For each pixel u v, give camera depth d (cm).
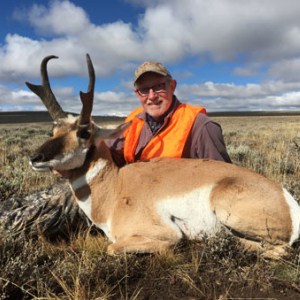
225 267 103
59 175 124
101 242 122
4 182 180
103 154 124
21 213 126
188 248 117
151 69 137
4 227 123
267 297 90
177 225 118
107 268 102
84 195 123
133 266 105
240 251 107
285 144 374
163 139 141
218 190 110
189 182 116
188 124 139
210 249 108
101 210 123
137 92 145
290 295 91
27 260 104
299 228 106
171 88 144
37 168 114
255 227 106
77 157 119
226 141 479
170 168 122
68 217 132
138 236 114
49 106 126
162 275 102
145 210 116
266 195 107
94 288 96
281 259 103
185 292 95
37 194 137
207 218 114
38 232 125
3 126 1415
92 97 117
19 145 430
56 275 99
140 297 93
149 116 148
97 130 123
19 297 93
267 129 803
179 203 115
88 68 116
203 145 139
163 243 114
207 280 98
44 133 745
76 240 126
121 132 124
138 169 125
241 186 108
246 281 97
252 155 279
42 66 126
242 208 106
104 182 123
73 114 126
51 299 88
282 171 233
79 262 103
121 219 118
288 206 106
